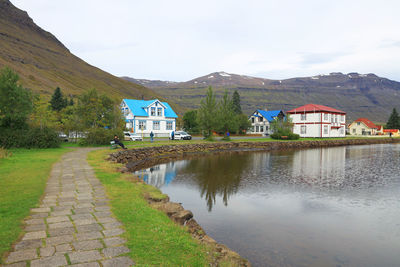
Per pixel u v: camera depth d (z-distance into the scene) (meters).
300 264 7.01
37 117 34.44
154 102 54.97
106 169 14.73
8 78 26.14
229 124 47.12
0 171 12.61
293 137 56.81
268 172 21.69
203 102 45.66
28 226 6.04
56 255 4.68
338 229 9.63
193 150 37.47
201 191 15.16
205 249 5.68
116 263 4.49
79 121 36.94
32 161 16.52
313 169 23.58
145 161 27.55
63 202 8.12
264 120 75.81
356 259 7.41
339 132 70.69
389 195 14.49
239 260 5.89
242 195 14.34
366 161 29.61
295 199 13.62
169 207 8.48
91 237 5.52
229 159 30.33
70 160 17.97
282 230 9.40
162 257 4.87
